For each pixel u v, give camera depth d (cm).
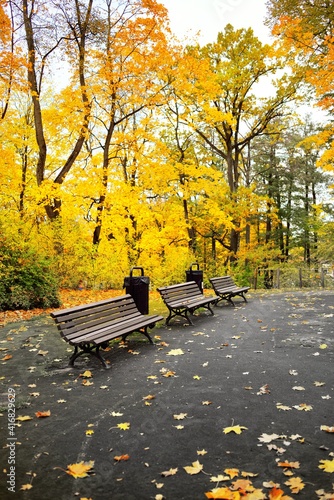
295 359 575
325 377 495
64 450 331
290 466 294
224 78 2009
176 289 912
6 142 1772
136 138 1730
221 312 1011
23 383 502
